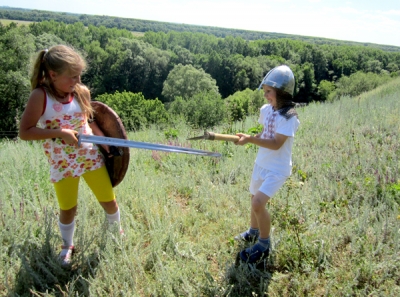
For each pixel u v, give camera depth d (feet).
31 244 10.22
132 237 11.12
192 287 9.02
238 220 12.26
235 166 17.20
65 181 9.43
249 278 9.43
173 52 290.35
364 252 9.95
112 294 8.71
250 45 399.44
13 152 18.75
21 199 12.29
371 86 192.85
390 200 12.48
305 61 361.30
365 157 16.52
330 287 8.81
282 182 9.56
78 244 10.50
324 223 11.77
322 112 30.50
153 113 109.09
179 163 18.17
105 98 121.70
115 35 310.24
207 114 77.87
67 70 8.25
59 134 8.58
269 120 9.64
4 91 100.63
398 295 8.37
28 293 8.77
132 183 14.99
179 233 11.64
